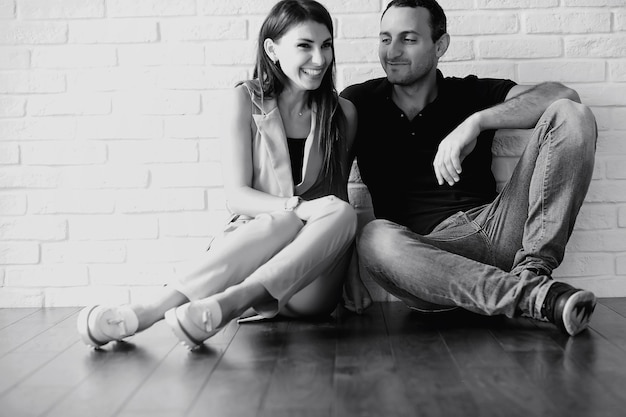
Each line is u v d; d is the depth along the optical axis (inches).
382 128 105.1
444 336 87.2
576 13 111.0
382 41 103.3
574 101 97.3
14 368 76.4
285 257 84.2
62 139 112.2
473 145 97.9
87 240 112.3
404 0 101.6
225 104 96.7
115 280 112.4
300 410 60.9
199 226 112.3
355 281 103.8
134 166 112.1
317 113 97.9
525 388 65.6
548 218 91.6
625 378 68.0
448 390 65.5
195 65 111.5
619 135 111.7
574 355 76.7
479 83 106.7
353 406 61.6
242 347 83.4
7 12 111.4
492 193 105.9
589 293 82.9
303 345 83.7
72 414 61.3
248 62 111.3
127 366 76.0
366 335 88.5
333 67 98.9
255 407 61.9
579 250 111.9
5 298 112.2
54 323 100.0
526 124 96.9
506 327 91.5
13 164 112.0
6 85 111.8
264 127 95.4
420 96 105.3
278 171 95.7
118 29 111.3
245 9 111.0
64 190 112.3
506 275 87.7
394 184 105.1
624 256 111.7
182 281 84.2
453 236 98.7
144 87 111.7
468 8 111.4
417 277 90.8
